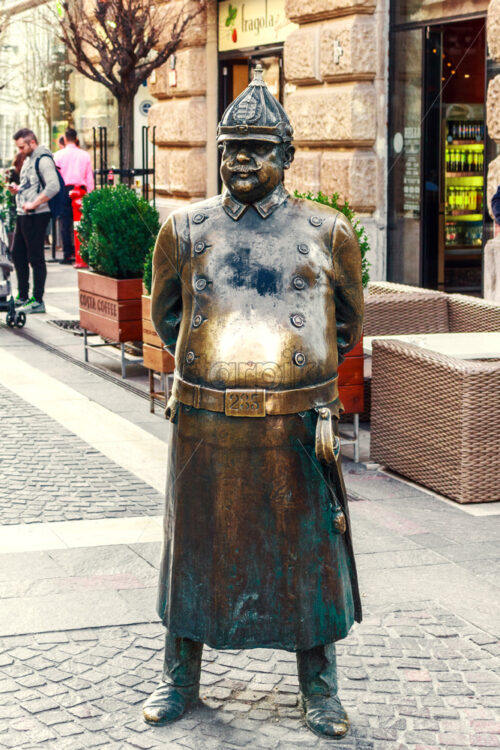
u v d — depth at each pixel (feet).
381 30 39.17
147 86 59.67
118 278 28.86
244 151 10.69
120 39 44.60
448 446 18.97
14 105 84.69
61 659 12.78
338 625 11.09
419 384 19.54
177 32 49.08
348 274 11.21
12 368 30.40
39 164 39.40
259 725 11.45
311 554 10.87
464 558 16.17
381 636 13.47
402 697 12.00
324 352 10.84
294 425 10.66
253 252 10.78
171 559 11.26
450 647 13.19
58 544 16.57
